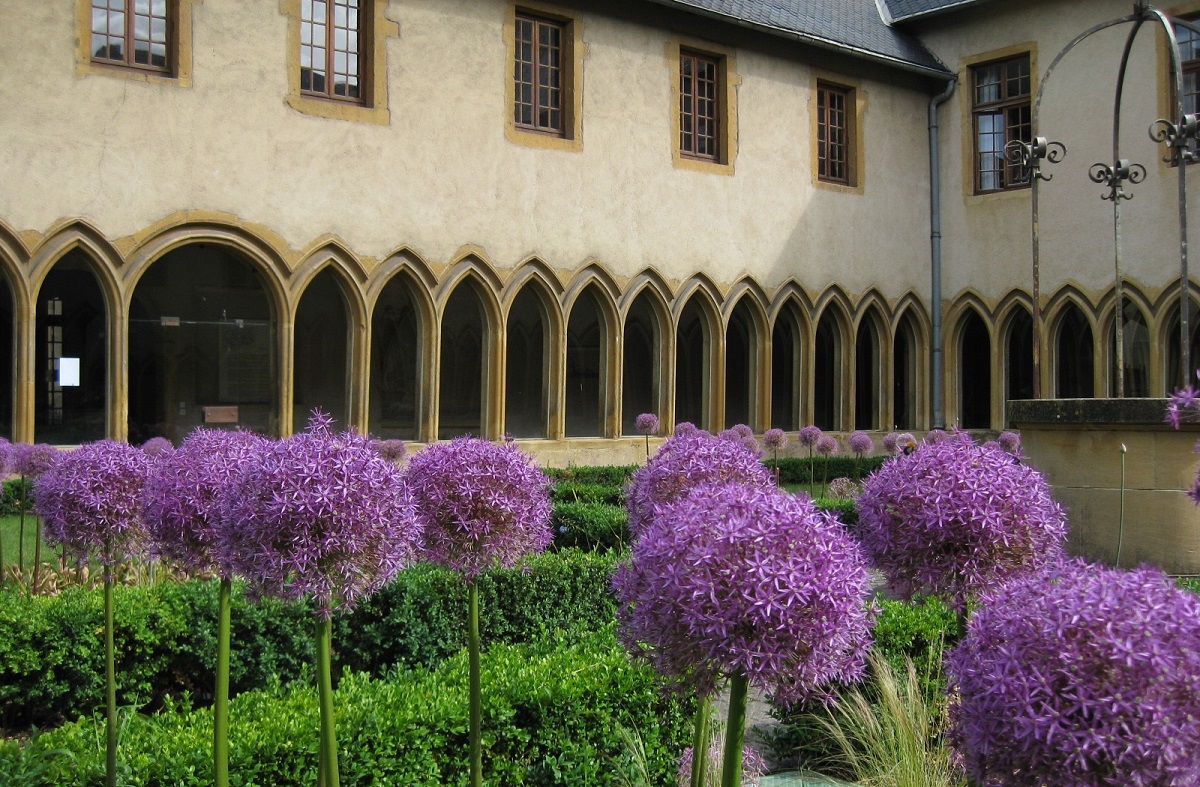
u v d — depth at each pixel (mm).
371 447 2832
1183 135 10367
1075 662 1957
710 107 17922
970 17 20109
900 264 20062
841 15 20078
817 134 19141
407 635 6180
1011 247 19516
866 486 3365
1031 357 20047
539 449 15617
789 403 19875
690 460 3688
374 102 14164
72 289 14219
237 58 13141
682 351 20672
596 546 8539
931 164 20531
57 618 5574
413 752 4000
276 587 2719
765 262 18156
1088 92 18641
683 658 2332
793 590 2170
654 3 16641
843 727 4582
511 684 4445
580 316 19609
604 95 16375
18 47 11789
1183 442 8156
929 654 4777
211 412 15422
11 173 11727
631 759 4328
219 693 3002
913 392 20500
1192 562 8156
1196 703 1918
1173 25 17828
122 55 12578
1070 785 1948
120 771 3645
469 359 19406
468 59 14977
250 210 13195
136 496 3586
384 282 14234
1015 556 3107
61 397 14086
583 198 16078
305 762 3832
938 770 3783
